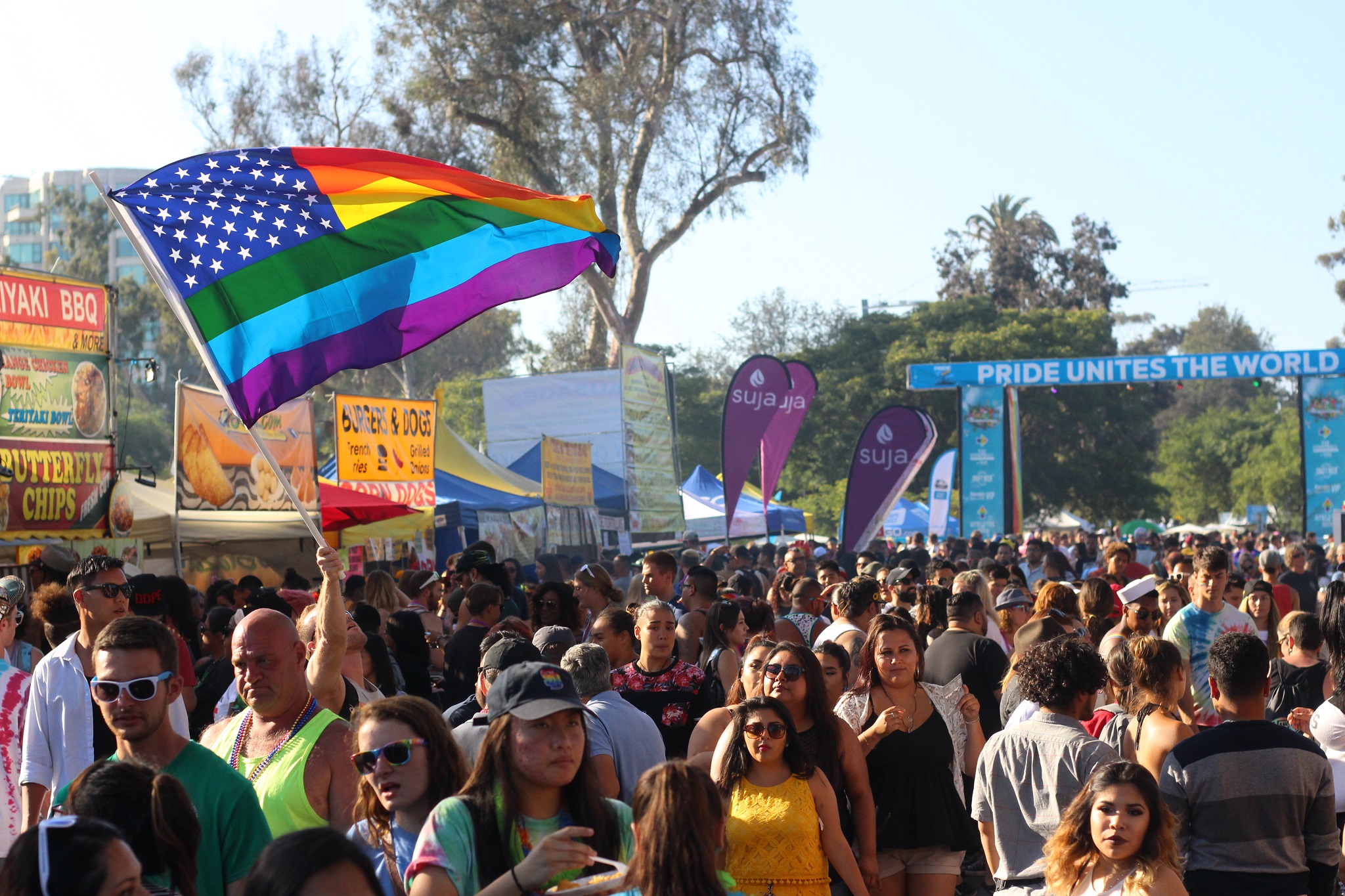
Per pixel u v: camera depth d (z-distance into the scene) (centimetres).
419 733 354
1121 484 5138
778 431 1738
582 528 2233
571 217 641
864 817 509
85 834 247
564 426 2586
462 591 899
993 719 667
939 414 5166
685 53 3281
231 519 1276
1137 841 387
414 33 3175
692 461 6025
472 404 4956
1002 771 482
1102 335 5300
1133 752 529
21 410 1076
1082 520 5703
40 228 9988
